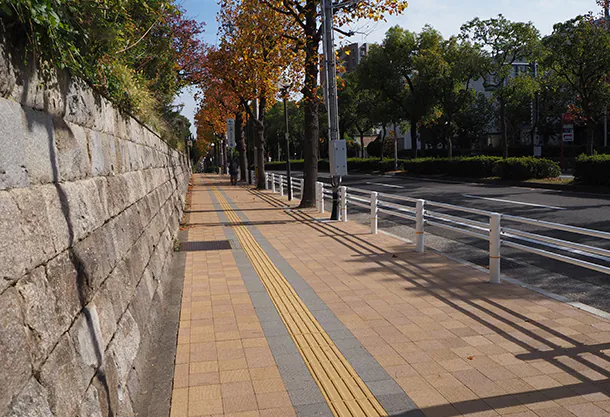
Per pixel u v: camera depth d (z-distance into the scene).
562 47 22.77
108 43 4.24
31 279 2.30
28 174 2.55
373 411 3.44
